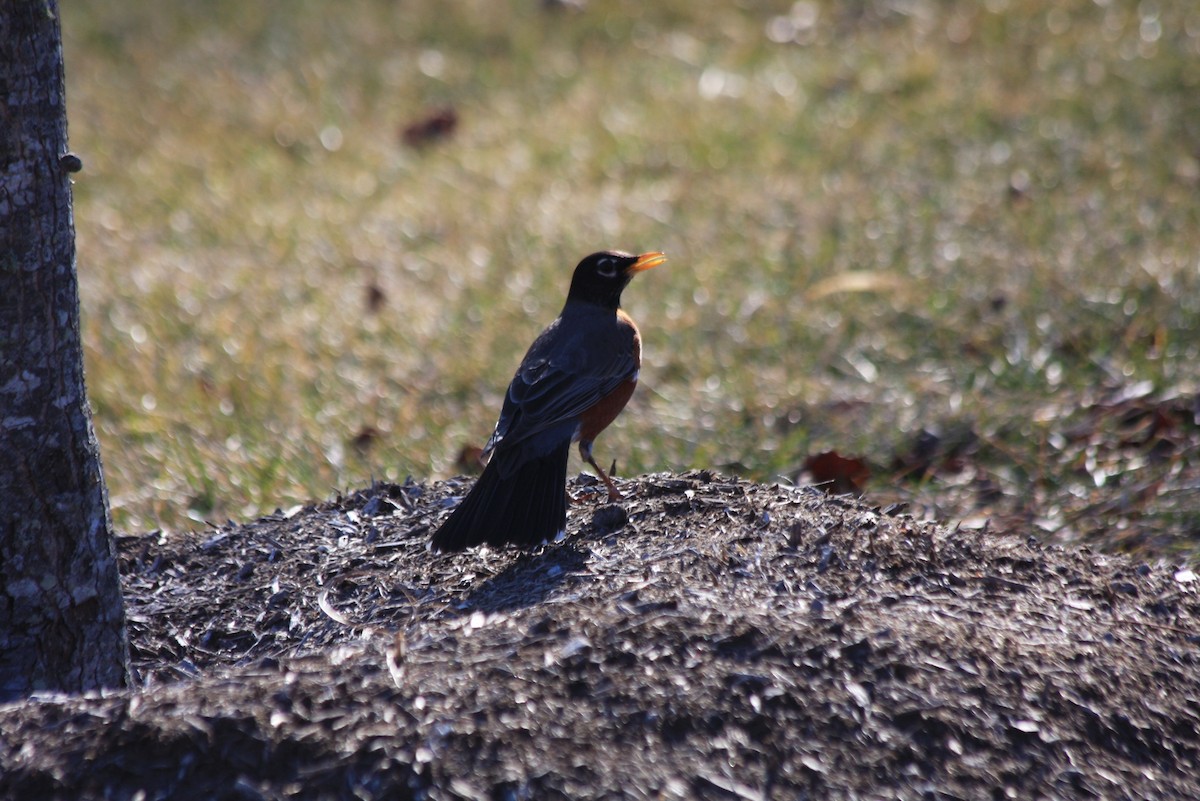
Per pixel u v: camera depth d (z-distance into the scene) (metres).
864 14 25.17
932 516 10.19
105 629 6.96
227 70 25.36
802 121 20.70
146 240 18.55
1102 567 7.89
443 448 12.32
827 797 5.52
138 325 15.41
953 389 12.38
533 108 23.11
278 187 20.52
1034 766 5.86
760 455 11.64
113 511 11.04
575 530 8.23
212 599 8.33
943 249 15.50
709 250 16.73
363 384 13.84
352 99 23.92
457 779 5.38
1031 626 6.94
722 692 5.89
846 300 14.73
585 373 8.84
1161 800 5.86
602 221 18.03
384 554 8.53
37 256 6.38
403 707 5.71
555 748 5.55
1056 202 16.28
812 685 6.02
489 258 17.17
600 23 26.58
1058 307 13.47
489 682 5.88
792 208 17.64
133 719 5.63
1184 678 6.67
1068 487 10.54
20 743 5.58
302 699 5.75
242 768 5.43
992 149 18.33
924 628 6.58
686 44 25.25
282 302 16.17
